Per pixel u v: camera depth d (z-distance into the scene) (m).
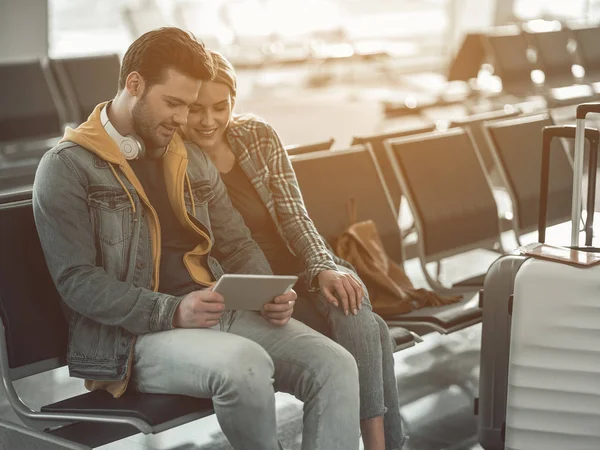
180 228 2.36
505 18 11.66
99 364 2.17
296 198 2.66
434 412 3.04
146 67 2.15
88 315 2.14
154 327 2.14
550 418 2.38
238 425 2.04
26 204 2.31
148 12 10.40
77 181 2.15
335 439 2.15
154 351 2.14
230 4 12.33
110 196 2.19
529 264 2.34
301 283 2.62
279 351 2.22
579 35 8.29
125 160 2.22
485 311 2.57
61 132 5.39
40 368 2.29
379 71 12.43
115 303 2.12
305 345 2.20
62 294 2.15
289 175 2.68
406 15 14.98
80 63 5.57
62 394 3.23
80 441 2.15
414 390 3.21
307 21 12.87
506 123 4.04
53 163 2.15
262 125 2.69
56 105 5.35
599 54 8.37
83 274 2.13
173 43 2.15
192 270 2.35
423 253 3.41
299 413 3.05
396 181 3.75
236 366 2.02
